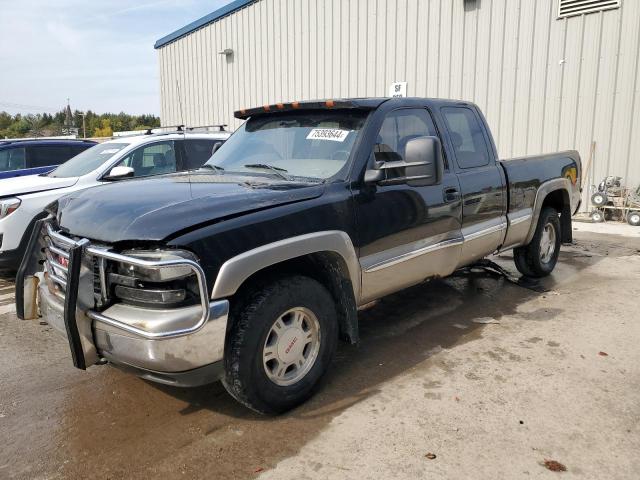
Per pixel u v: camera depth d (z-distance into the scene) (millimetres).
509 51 10922
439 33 11898
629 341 4270
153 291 2701
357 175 3623
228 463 2781
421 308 5180
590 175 10250
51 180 6633
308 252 3184
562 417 3146
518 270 6141
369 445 2902
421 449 2855
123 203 3098
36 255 3570
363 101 3969
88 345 2879
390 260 3828
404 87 12695
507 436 2961
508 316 4914
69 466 2789
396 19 12641
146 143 7387
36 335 4684
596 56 9867
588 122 10141
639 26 9320
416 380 3656
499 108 11219
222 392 3557
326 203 3377
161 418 3246
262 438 3000
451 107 4723
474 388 3521
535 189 5551
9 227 5891
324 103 4004
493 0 10984
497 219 5031
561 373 3719
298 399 3271
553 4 10227
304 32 14852
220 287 2758
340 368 3873
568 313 4961
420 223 4066
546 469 2674
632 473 2641
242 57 17172
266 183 3520
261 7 16109
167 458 2838
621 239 8383
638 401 3322
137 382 3736
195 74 19688
